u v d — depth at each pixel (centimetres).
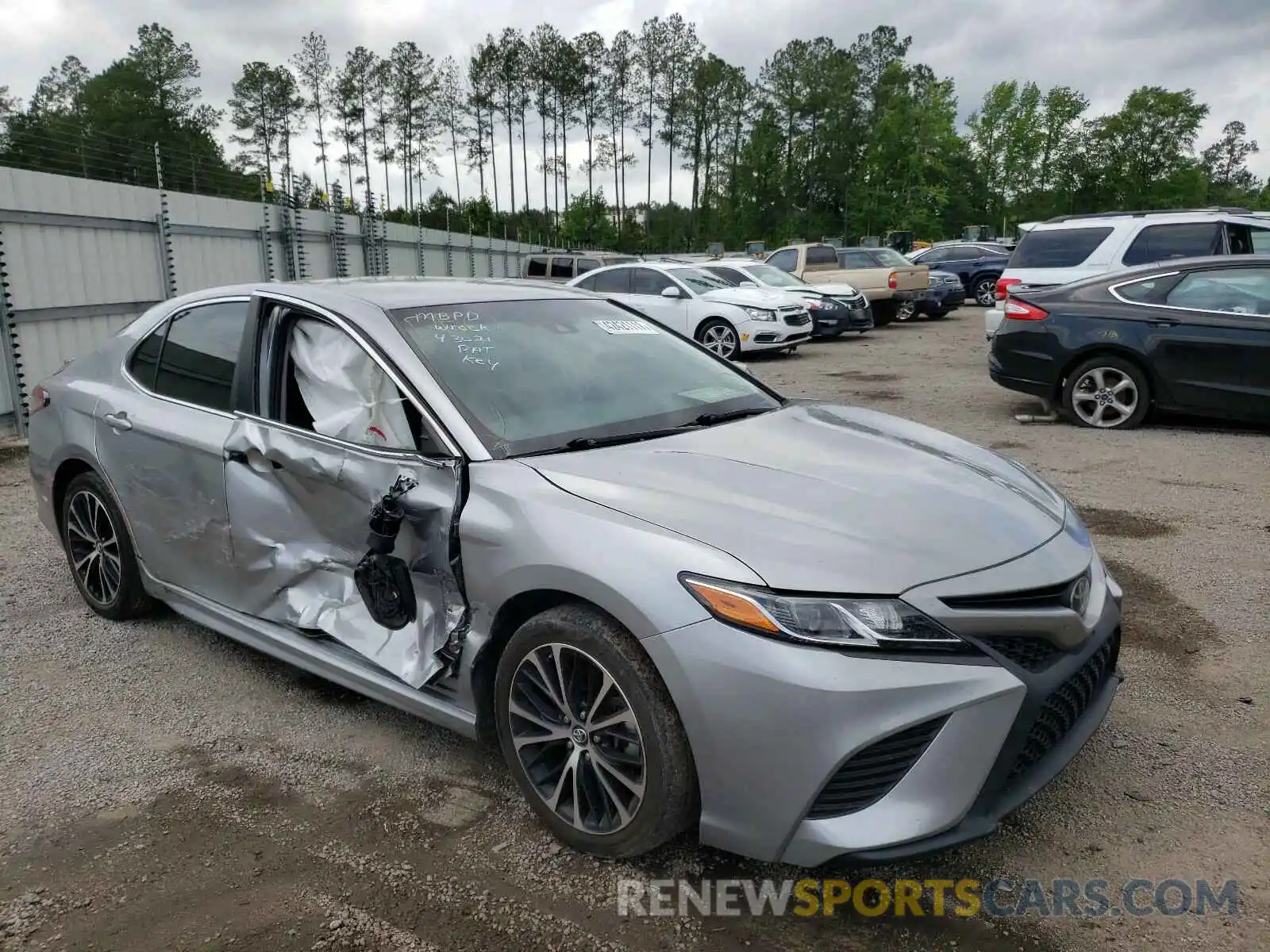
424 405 312
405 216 5003
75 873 272
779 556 242
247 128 7356
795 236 8831
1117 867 266
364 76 7688
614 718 257
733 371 412
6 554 577
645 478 284
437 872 269
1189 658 397
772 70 8812
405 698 316
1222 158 11862
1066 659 256
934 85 8525
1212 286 823
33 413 476
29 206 978
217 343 390
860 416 382
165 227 1190
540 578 266
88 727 360
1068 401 889
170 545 403
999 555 257
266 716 368
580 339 380
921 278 2189
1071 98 8956
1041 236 1206
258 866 273
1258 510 601
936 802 233
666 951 236
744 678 231
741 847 242
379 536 300
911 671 230
